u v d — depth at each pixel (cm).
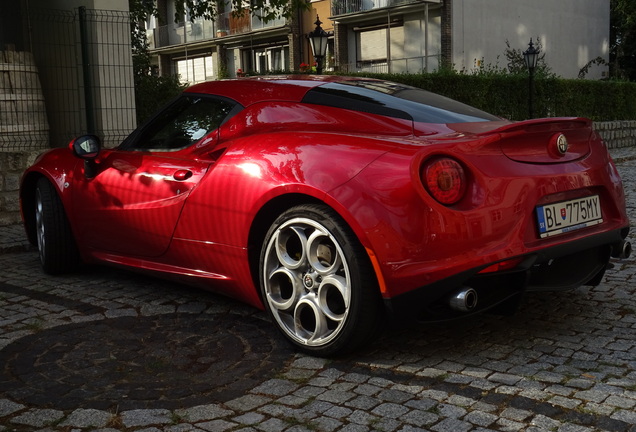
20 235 614
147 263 388
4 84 800
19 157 692
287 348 312
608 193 331
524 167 291
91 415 245
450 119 324
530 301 376
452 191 269
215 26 3684
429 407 247
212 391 266
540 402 249
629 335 321
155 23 4034
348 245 277
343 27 3081
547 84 1730
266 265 309
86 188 415
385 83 369
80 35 825
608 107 1944
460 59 2727
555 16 3077
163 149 381
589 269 331
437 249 267
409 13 2838
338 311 292
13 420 242
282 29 3300
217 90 373
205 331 338
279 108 340
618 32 3578
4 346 322
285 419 240
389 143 283
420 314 285
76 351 313
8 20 914
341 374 280
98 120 842
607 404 246
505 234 278
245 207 315
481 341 314
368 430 231
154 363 297
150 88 1007
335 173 283
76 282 441
